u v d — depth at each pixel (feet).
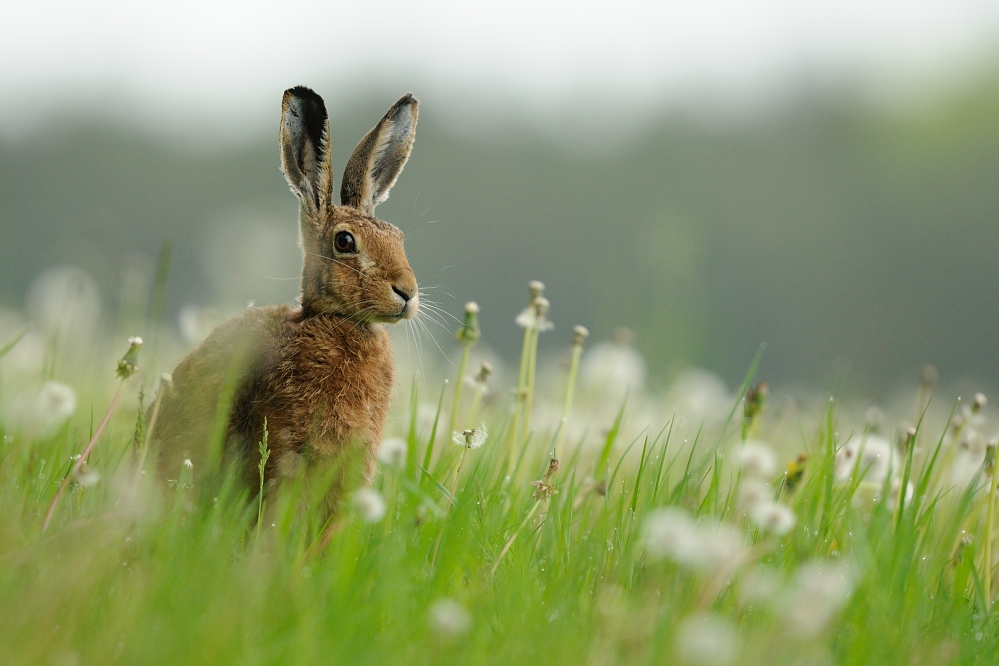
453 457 31.81
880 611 22.00
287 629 19.65
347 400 29.01
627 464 38.73
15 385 39.32
